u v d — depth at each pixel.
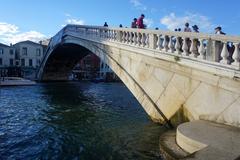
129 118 15.52
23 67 61.97
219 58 9.57
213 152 6.03
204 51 9.99
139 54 13.98
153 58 12.77
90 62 71.00
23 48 63.69
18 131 12.82
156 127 12.35
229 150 6.18
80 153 9.68
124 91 36.66
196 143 7.01
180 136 7.91
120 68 16.33
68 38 29.92
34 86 39.91
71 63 47.22
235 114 8.78
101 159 9.05
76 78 64.94
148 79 13.23
